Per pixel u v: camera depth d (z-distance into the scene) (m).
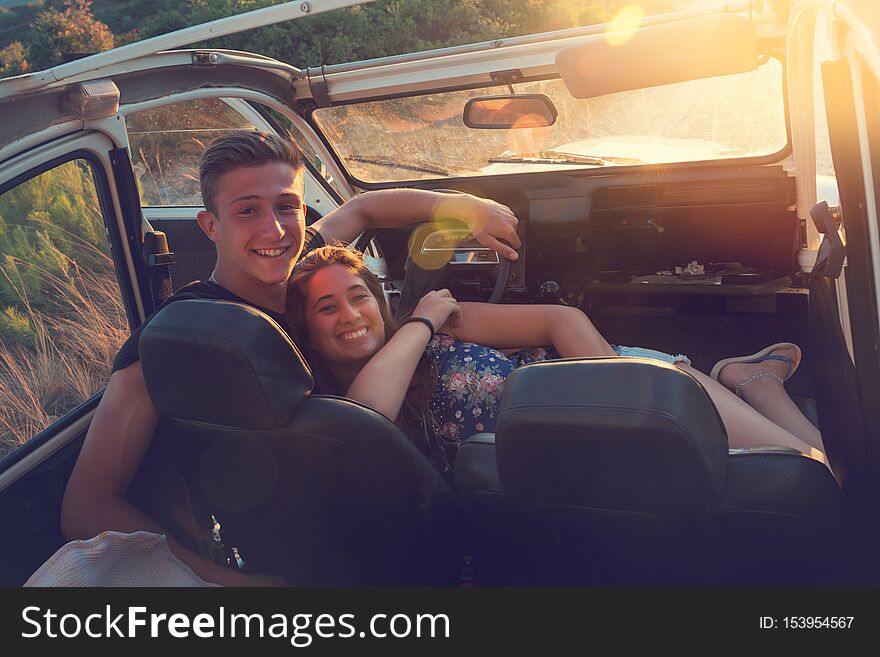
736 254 3.54
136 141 3.16
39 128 1.88
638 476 1.19
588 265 3.68
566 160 3.39
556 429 1.16
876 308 1.22
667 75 2.30
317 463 1.41
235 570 1.81
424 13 17.45
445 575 1.71
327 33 17.25
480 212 2.68
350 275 1.96
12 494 1.92
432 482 1.51
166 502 1.91
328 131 3.47
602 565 1.43
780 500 1.23
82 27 23.53
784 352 2.33
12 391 1.88
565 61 2.33
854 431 1.36
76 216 2.02
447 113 3.25
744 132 3.10
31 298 1.91
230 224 1.88
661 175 3.33
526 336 2.29
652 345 3.79
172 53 2.39
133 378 1.71
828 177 3.59
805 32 2.37
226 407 1.38
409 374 1.88
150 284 2.21
